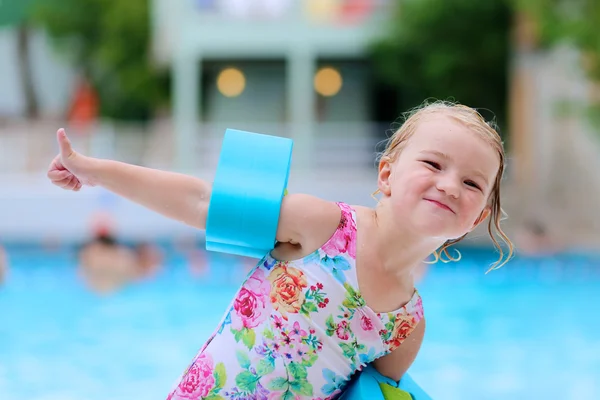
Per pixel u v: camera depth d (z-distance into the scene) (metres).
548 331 7.01
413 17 15.89
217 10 15.17
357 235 2.17
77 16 23.09
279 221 2.12
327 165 13.85
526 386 5.19
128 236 11.12
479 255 10.69
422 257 2.20
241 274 9.67
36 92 22.98
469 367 5.71
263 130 14.11
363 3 15.85
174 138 13.91
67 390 4.98
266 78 17.39
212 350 2.24
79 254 9.53
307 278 2.15
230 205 2.10
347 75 17.42
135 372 5.45
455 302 8.41
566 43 11.98
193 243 11.10
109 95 23.70
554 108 12.95
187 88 15.14
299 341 2.17
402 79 16.69
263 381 2.20
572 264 10.34
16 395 4.86
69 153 2.10
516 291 9.02
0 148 12.76
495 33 15.98
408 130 2.18
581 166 12.85
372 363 2.37
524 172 13.14
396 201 2.10
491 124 2.39
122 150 13.61
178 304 8.09
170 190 2.14
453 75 16.59
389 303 2.20
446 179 2.03
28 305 8.01
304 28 15.40
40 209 11.27
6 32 22.44
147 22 22.27
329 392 2.25
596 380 5.34
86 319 7.36
